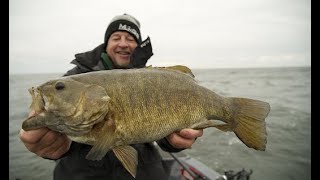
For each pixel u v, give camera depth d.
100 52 0.97
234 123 0.72
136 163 0.62
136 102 0.62
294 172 2.14
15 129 3.52
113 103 0.61
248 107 0.72
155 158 0.84
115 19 1.00
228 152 2.50
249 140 0.71
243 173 1.33
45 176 2.12
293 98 5.83
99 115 0.59
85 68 0.91
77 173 0.76
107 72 0.64
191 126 0.67
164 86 0.65
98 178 0.76
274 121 3.59
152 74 0.65
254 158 2.38
